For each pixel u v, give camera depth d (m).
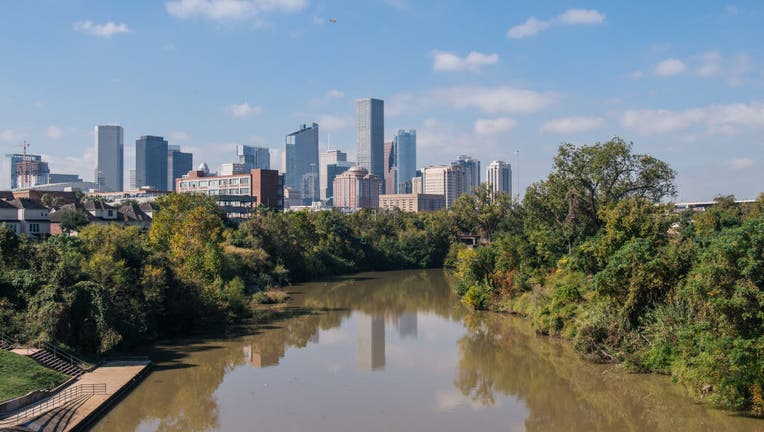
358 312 92.25
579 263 72.31
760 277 40.09
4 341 49.41
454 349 65.81
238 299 84.62
